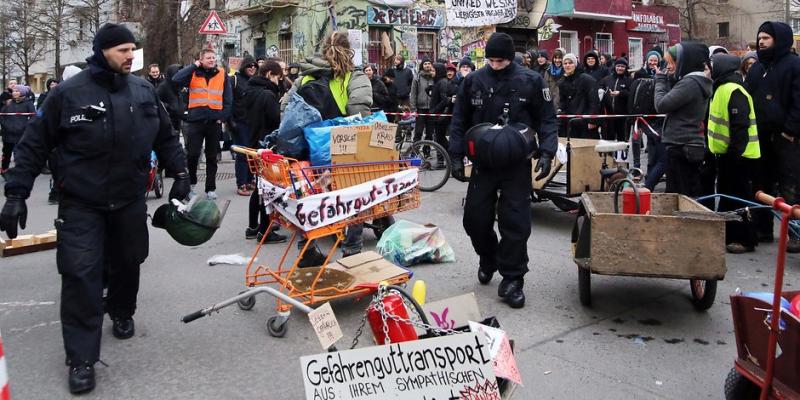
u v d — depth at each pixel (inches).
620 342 170.9
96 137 146.0
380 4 837.8
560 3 1048.8
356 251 240.2
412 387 108.0
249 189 401.1
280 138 201.8
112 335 177.0
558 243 272.1
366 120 215.9
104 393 144.6
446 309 135.3
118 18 1291.8
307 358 109.0
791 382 113.2
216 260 246.5
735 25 1732.3
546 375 151.9
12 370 157.2
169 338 175.0
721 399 140.6
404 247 238.1
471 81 200.1
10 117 526.3
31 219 338.6
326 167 189.3
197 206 163.8
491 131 183.5
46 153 147.5
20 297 213.5
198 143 370.9
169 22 1089.4
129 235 158.1
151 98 157.5
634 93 416.2
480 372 106.9
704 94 246.7
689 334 176.4
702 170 286.8
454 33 914.1
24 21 1300.4
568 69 435.2
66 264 143.9
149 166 160.2
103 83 148.8
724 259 170.2
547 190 293.6
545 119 194.4
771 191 269.4
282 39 949.8
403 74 605.6
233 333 177.9
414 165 205.8
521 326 181.5
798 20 1668.3
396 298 119.5
